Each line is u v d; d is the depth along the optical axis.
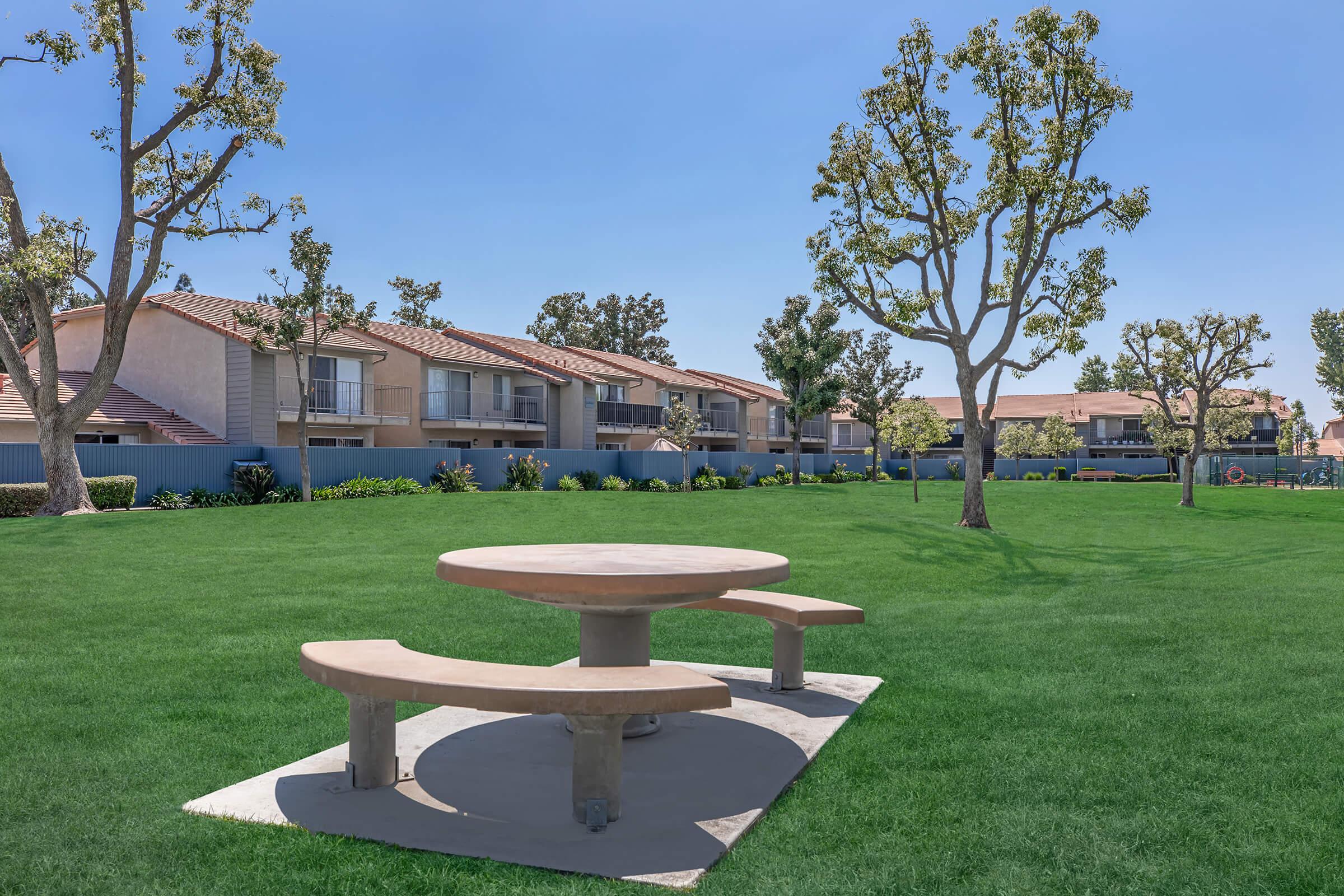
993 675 7.08
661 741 5.29
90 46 22.80
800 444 49.72
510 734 5.46
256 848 3.68
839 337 49.25
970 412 24.09
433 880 3.40
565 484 36.75
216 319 34.50
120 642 8.20
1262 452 81.62
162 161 24.44
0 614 9.63
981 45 23.03
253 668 7.21
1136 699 6.18
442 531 20.36
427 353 39.44
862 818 4.08
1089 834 3.86
